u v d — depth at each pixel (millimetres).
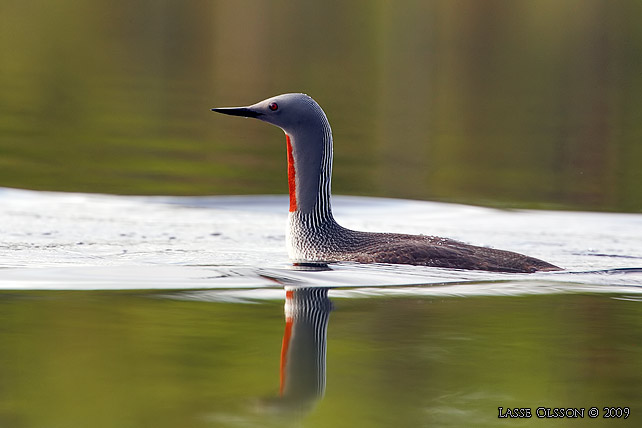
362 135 20594
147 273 9609
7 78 24266
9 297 8453
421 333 7586
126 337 7289
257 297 8625
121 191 15391
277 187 16203
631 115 23859
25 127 19625
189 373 6535
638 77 28469
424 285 9180
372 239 10500
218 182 16328
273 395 6148
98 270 9719
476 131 21656
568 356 7078
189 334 7406
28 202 14328
